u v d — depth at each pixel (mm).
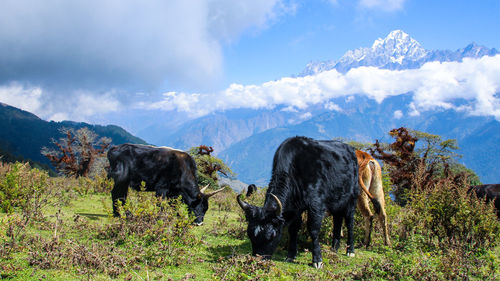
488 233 8766
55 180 17516
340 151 8469
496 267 6859
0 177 11148
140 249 6445
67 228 8070
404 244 7840
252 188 11508
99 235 7652
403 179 32250
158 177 11094
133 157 10758
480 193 13586
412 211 9695
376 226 10336
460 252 7535
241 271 5742
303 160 7750
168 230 7344
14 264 5305
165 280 5484
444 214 9211
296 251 7863
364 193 9531
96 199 14328
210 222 12148
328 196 7945
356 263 7723
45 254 5621
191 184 11516
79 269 5203
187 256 6738
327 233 9508
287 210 7539
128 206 7879
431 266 6469
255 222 6934
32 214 7703
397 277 6273
